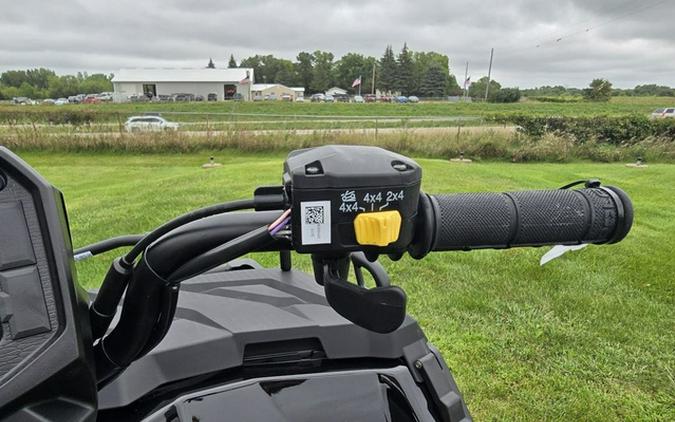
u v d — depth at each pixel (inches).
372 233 34.5
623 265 214.8
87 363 33.9
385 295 36.8
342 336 63.3
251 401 53.9
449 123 975.0
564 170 577.3
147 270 39.5
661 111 1535.4
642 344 147.1
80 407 34.2
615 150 685.3
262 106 2006.6
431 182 412.2
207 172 453.4
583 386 125.9
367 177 34.2
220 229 38.9
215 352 57.9
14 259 31.5
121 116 993.5
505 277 196.7
